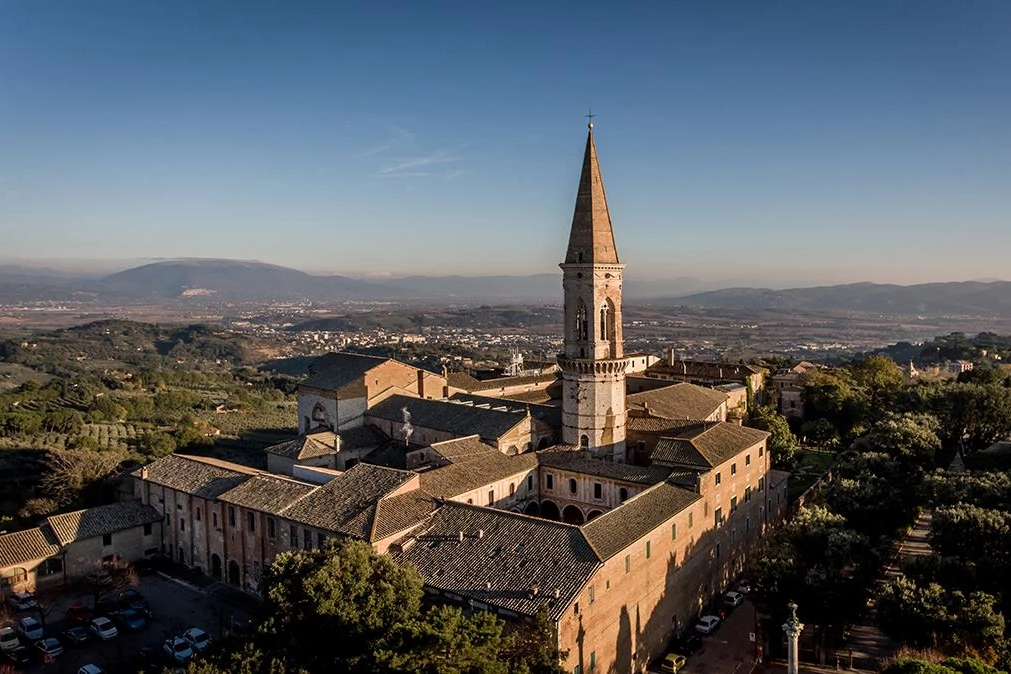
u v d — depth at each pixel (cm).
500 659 4844
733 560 8750
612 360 8812
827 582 6412
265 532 7819
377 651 4609
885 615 6112
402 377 11412
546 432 9788
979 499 7656
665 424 9725
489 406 10519
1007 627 6078
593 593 5816
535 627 5022
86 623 7338
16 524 9719
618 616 6206
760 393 17350
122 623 7275
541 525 6500
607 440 8950
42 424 16275
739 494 8925
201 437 13875
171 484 8925
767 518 9875
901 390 15812
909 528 9838
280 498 7831
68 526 8412
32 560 7956
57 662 6638
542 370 19250
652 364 19175
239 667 4791
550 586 5672
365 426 10744
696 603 7756
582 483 8594
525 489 8750
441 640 4547
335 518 7106
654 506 7206
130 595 7794
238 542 8150
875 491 8600
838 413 15725
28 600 7669
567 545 6138
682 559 7419
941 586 6150
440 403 10525
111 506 8988
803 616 6419
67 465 10631
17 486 11631
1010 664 5400
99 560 8531
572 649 5541
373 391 10894
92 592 8062
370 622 5188
